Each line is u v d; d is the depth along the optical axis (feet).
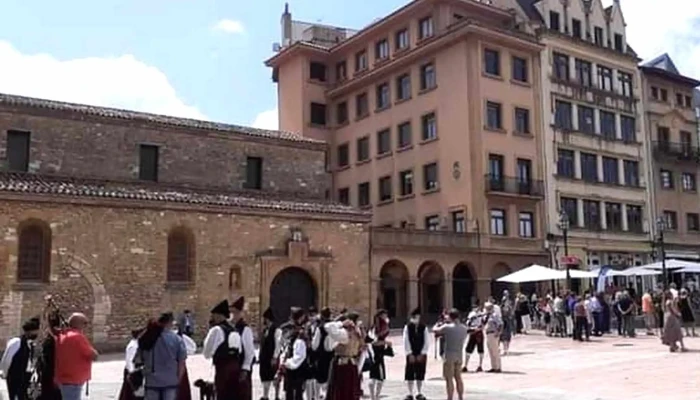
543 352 90.58
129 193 101.86
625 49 190.29
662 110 194.80
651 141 190.19
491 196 152.15
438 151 161.07
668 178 194.39
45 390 37.42
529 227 159.53
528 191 159.43
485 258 149.89
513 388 59.21
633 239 178.70
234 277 108.78
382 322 52.95
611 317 129.80
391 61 173.68
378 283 135.03
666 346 94.84
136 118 114.73
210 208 107.24
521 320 123.54
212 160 121.70
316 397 49.01
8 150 103.96
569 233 165.17
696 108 215.31
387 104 177.58
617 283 169.37
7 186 91.97
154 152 116.88
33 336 41.96
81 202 96.78
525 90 164.14
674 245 189.16
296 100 193.88
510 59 162.71
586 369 71.67
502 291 152.25
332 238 119.14
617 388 57.82
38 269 94.32
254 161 127.13
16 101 105.09
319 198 132.46
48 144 106.93
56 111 107.76
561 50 172.96
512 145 158.81
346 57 194.80
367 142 183.11
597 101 178.50
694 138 203.62
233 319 40.11
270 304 111.86
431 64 166.81
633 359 79.77
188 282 104.73
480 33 155.53
